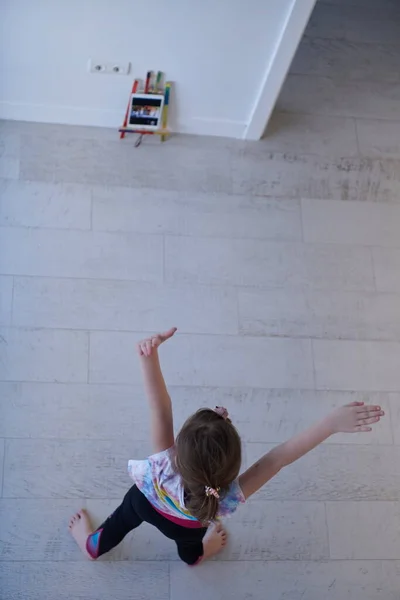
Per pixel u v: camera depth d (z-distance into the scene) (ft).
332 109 11.40
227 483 6.19
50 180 10.12
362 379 9.78
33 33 9.09
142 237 10.04
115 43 9.31
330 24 12.17
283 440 9.27
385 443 9.45
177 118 10.45
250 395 9.43
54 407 8.97
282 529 8.78
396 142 11.32
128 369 9.30
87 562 8.29
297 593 8.50
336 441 9.34
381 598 8.64
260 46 9.40
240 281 10.03
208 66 9.70
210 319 9.74
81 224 9.96
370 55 12.01
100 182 10.24
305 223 10.53
